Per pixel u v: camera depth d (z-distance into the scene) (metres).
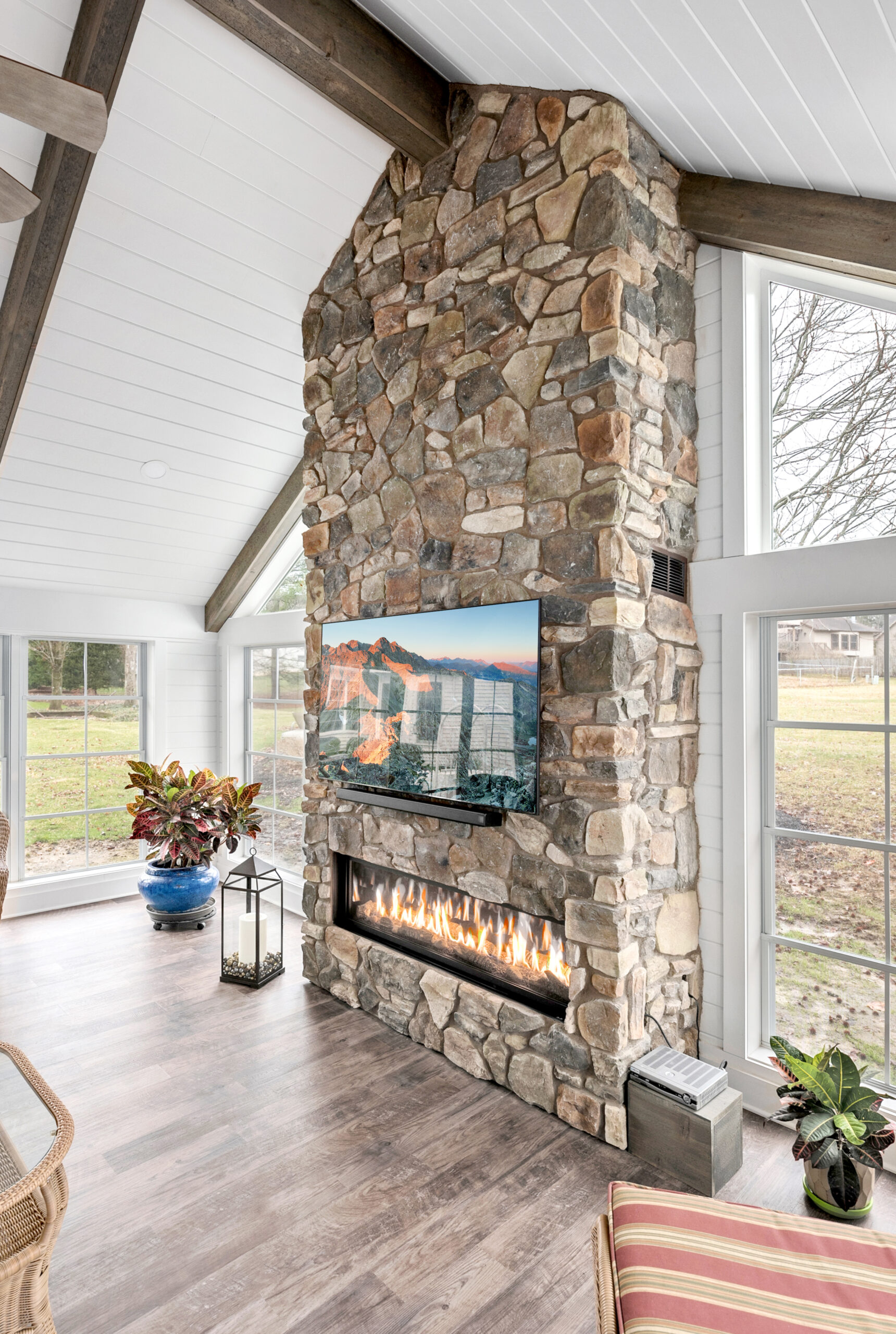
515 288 2.71
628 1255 1.35
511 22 2.28
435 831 3.01
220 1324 1.73
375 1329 1.72
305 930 3.71
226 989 3.60
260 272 3.55
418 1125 2.49
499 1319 1.75
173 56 2.67
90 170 2.72
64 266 3.21
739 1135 2.31
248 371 3.99
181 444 4.23
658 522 2.63
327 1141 2.40
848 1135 2.02
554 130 2.59
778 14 1.70
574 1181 2.23
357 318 3.46
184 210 3.17
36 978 3.70
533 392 2.63
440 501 3.01
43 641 4.95
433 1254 1.95
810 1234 1.43
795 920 2.67
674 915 2.69
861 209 2.33
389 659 3.15
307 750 3.76
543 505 2.60
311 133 3.06
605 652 2.39
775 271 2.76
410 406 3.16
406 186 3.20
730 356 2.77
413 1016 3.09
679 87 2.20
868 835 2.49
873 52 1.67
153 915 4.46
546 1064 2.57
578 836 2.47
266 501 4.91
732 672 2.74
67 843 5.05
